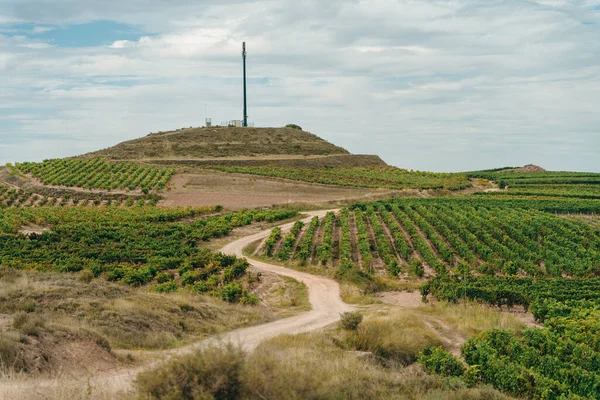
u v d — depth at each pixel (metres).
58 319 23.83
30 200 100.94
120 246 62.44
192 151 148.50
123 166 122.62
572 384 21.98
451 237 70.81
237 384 13.45
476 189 126.50
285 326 31.80
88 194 102.56
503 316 36.09
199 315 31.33
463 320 34.47
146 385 13.45
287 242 68.69
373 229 79.56
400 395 18.05
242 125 180.88
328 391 15.58
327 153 163.00
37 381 16.02
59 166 122.56
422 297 44.47
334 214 90.81
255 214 88.94
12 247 58.59
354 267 56.28
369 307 40.41
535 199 103.19
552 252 64.69
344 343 26.06
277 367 14.89
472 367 22.20
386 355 25.36
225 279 49.19
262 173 120.00
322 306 40.97
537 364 23.77
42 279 34.75
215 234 75.31
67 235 67.19
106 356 20.27
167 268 54.38
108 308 27.44
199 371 13.34
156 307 30.14
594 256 63.25
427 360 23.59
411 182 125.00
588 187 121.06
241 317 33.38
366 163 163.75
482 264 59.41
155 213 84.69
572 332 29.92
